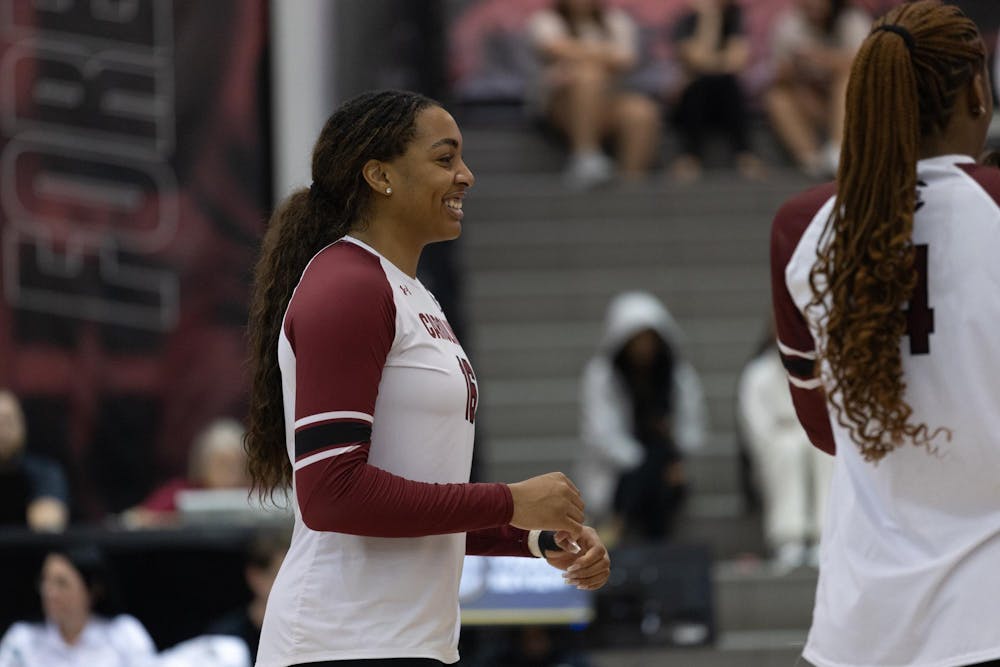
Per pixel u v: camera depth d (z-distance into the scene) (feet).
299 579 24.68
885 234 23.58
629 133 97.66
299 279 25.66
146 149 71.97
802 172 98.27
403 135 25.23
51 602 54.54
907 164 23.68
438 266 82.12
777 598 68.03
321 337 23.76
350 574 24.43
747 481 72.90
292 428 24.99
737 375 84.79
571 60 97.40
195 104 72.18
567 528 24.70
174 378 72.08
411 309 24.80
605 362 73.05
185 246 72.18
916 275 23.56
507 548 27.48
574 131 96.99
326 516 23.49
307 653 24.35
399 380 24.47
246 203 72.28
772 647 65.16
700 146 98.94
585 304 89.30
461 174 25.50
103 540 56.44
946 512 23.58
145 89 71.97
